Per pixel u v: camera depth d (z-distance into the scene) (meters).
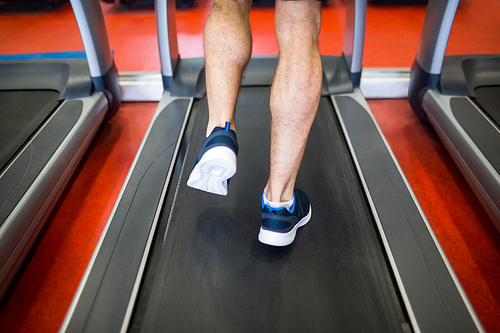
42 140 1.40
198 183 0.95
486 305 1.08
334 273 0.99
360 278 0.98
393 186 1.26
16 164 1.28
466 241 1.28
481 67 1.79
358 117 1.64
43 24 3.31
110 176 1.59
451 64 1.75
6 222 1.06
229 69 0.89
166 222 1.15
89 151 1.73
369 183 1.27
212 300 0.92
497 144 1.37
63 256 1.25
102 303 0.90
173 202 1.22
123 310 0.88
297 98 0.77
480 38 2.89
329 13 3.47
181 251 1.05
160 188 1.25
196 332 0.85
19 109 1.59
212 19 0.91
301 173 1.34
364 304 0.91
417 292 0.92
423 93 1.75
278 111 0.78
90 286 0.94
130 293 0.92
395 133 1.85
